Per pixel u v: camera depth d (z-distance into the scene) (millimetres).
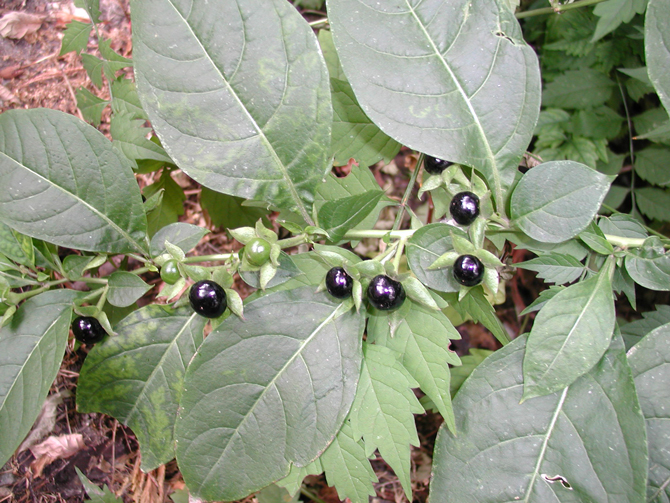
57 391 317
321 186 280
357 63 219
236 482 226
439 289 224
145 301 366
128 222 228
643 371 229
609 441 218
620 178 452
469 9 223
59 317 225
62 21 391
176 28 209
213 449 224
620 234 250
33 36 384
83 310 225
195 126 214
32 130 218
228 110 214
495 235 250
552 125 414
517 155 226
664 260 222
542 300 235
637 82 409
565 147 413
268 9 208
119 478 321
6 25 375
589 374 226
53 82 383
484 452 228
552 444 225
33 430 306
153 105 211
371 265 212
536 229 221
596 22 405
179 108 212
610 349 225
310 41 210
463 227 232
